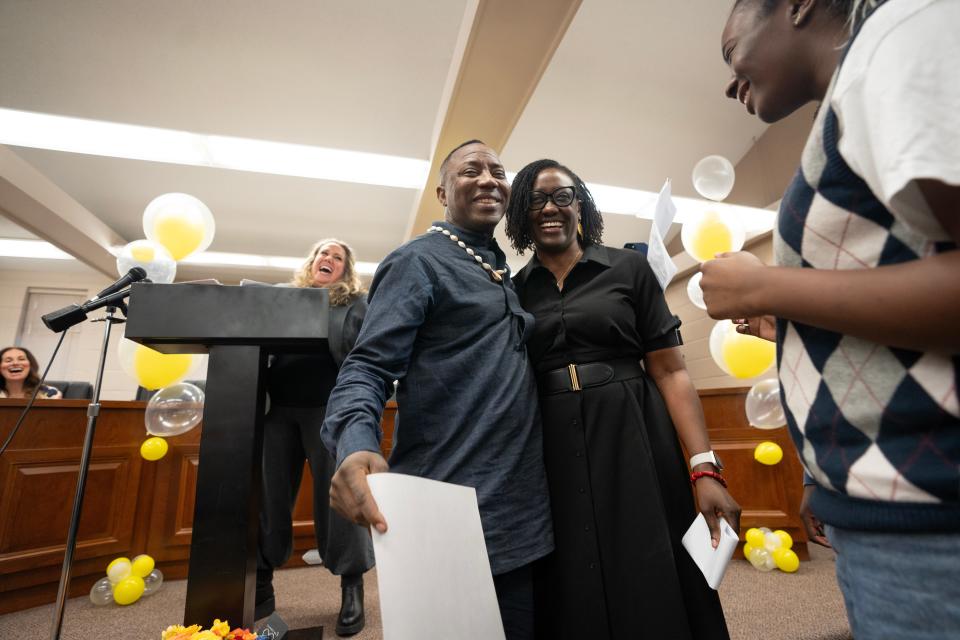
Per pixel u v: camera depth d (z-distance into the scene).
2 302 5.29
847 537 0.40
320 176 3.75
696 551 0.67
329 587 1.90
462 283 0.76
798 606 1.63
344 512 0.49
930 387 0.33
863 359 0.37
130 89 2.98
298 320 1.00
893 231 0.34
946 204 0.29
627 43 3.09
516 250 1.08
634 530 0.70
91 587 1.96
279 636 1.30
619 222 4.73
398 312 0.67
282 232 4.77
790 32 0.46
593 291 0.86
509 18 2.25
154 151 3.41
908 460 0.34
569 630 0.67
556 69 3.21
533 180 0.98
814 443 0.41
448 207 0.93
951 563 0.32
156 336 0.97
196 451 2.27
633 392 0.78
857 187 0.36
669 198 0.81
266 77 3.01
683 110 3.61
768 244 4.08
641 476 0.73
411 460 0.68
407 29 2.81
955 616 0.32
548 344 0.83
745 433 2.49
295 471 1.56
